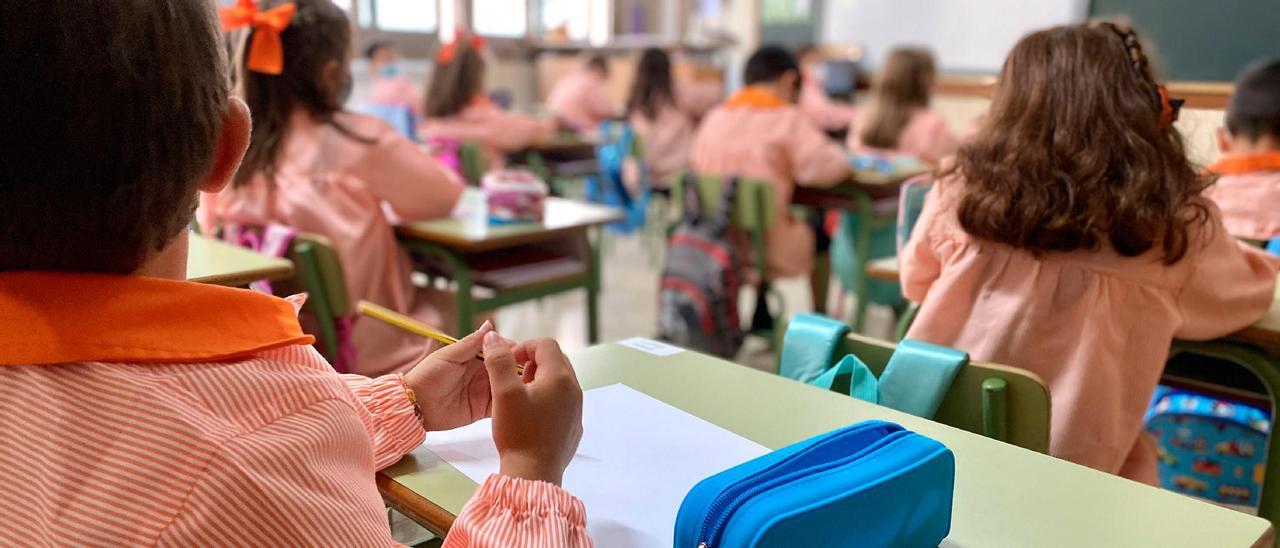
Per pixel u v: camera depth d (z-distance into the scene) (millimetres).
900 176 3299
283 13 1899
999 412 1050
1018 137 1338
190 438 493
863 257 3305
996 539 731
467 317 2307
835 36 6773
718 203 3010
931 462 695
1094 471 854
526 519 624
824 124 5969
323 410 559
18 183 479
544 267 2533
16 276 503
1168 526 753
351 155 2102
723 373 1083
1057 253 1328
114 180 495
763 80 3504
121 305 513
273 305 582
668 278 3027
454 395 873
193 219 573
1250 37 4484
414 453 853
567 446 684
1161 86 1351
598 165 5227
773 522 599
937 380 1076
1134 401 1334
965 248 1396
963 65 6039
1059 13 5449
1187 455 1857
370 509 558
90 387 498
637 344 1186
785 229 3279
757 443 892
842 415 968
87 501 484
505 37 7457
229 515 489
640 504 769
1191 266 1318
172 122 511
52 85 470
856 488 644
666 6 8594
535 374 721
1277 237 1810
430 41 6777
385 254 2195
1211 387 1641
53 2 468
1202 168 1428
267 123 2018
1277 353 1414
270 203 2072
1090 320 1302
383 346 2115
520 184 2379
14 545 494
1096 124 1292
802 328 1194
